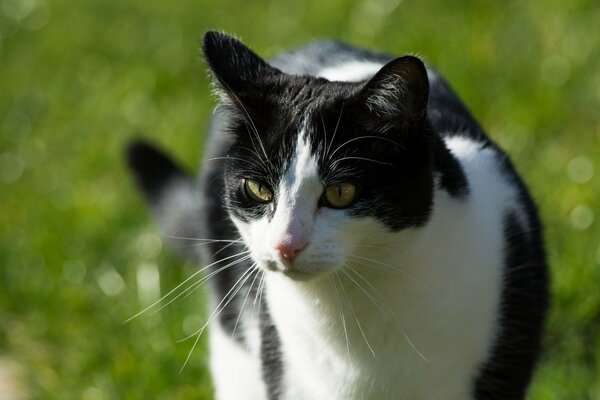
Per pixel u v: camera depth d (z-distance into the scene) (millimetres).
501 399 6434
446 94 7098
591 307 7945
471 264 6051
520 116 9859
